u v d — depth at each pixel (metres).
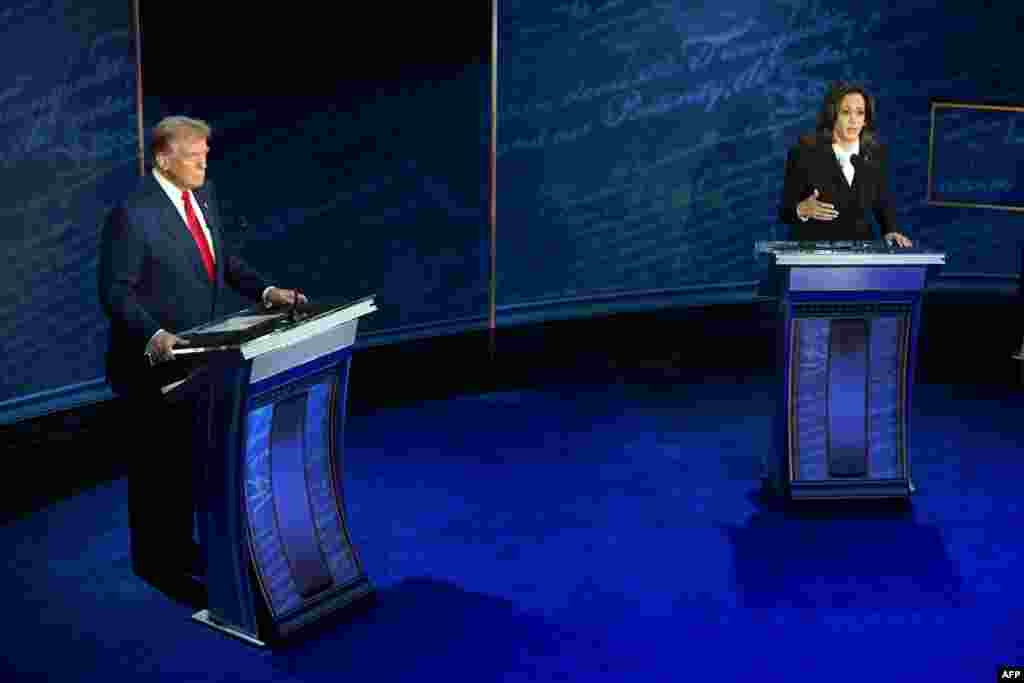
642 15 9.06
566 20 8.83
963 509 6.56
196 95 7.38
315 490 5.18
